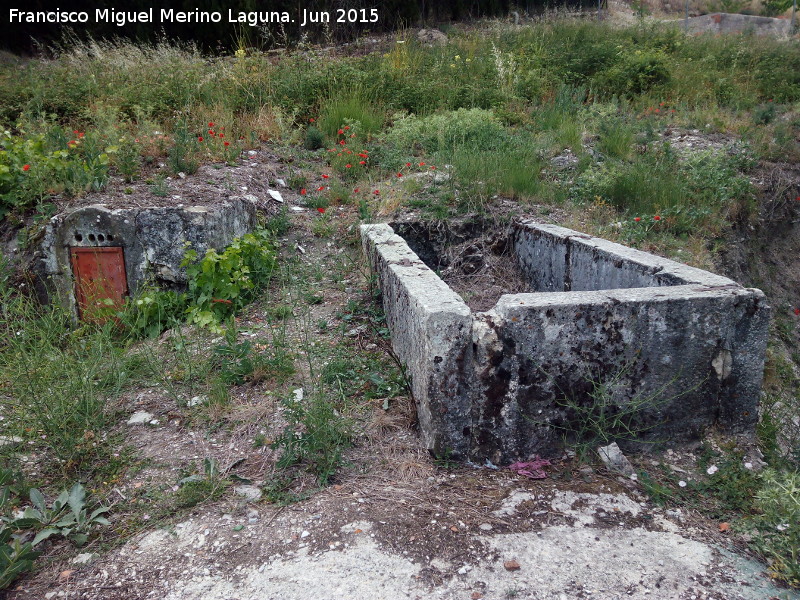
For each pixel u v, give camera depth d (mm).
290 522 2477
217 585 2180
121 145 5723
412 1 13227
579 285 4414
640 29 12367
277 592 2141
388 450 2951
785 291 6488
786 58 11148
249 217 5422
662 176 6469
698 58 11078
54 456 2924
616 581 2217
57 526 2438
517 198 6051
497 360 2742
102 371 3602
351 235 5582
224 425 3156
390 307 3898
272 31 12078
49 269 4523
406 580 2199
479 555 2324
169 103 7816
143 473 2797
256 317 4473
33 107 7375
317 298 4680
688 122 8406
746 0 21359
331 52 11031
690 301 2842
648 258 3723
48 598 2150
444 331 2688
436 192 5984
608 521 2539
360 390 3449
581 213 5789
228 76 8555
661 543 2428
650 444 2979
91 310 4344
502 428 2830
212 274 4457
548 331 2754
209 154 6418
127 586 2191
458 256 5508
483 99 8719
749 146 7316
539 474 2791
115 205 4645
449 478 2756
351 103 8102
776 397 3643
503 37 11469
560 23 12695
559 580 2215
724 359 2953
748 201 6516
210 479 2699
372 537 2389
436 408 2777
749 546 2438
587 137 7785
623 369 2855
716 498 2725
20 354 3490
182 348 3811
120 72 8625
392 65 9445
